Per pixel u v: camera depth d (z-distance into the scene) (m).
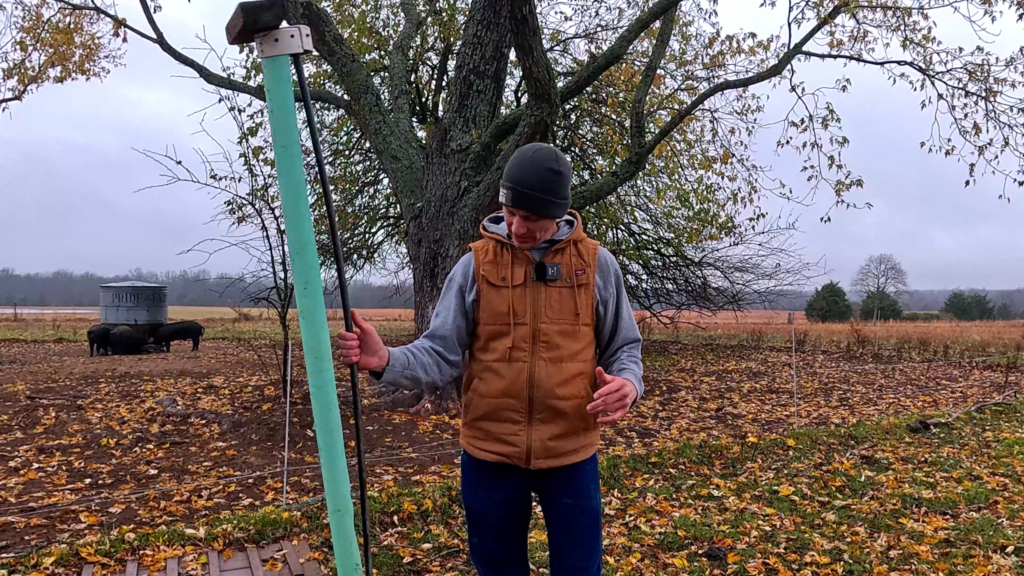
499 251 2.11
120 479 5.43
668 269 12.91
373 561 3.77
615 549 4.05
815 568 3.86
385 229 11.65
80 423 7.23
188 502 4.83
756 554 4.02
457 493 4.69
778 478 5.53
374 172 10.69
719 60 9.93
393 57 8.20
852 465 5.91
